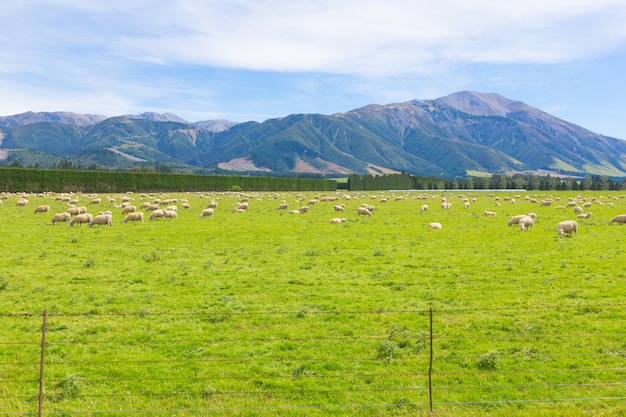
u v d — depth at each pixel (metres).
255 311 18.39
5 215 55.16
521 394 11.92
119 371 13.02
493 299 19.91
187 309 18.62
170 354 14.23
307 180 182.62
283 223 50.44
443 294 20.70
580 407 11.24
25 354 14.07
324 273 25.11
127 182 127.31
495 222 51.53
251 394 11.89
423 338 15.37
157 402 11.42
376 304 19.25
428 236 39.91
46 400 11.45
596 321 17.02
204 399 11.62
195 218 55.44
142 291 21.31
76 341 15.13
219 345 14.93
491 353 13.84
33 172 107.81
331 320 17.31
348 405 11.36
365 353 14.38
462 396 11.84
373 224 49.97
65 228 43.81
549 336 15.65
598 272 24.95
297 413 10.98
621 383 12.41
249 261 28.48
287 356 14.13
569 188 186.50
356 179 189.50
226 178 152.62
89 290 21.38
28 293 20.72
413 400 11.62
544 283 22.66
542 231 42.72
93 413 10.91
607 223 49.09
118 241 36.19
